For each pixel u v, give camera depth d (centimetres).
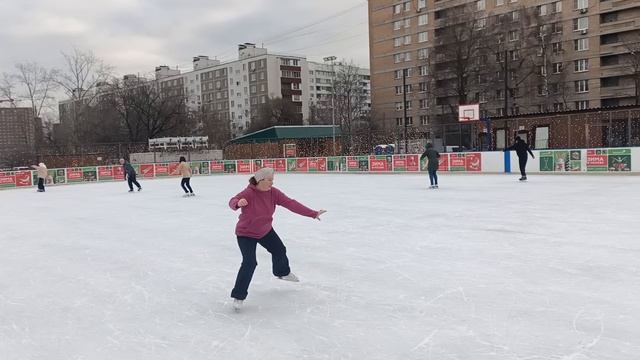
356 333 420
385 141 2956
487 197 1364
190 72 11144
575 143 2592
